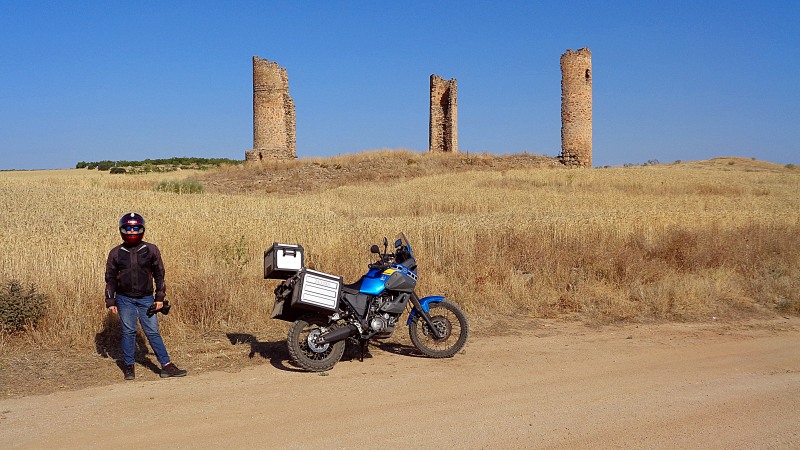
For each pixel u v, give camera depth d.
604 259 14.30
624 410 6.51
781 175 65.38
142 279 7.72
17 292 9.05
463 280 12.69
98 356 8.40
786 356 8.86
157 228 16.30
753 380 7.65
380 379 7.66
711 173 63.81
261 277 12.41
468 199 37.81
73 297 9.61
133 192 36.19
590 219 19.84
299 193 49.38
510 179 51.66
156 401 6.76
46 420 6.14
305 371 8.00
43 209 24.41
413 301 8.73
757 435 5.83
